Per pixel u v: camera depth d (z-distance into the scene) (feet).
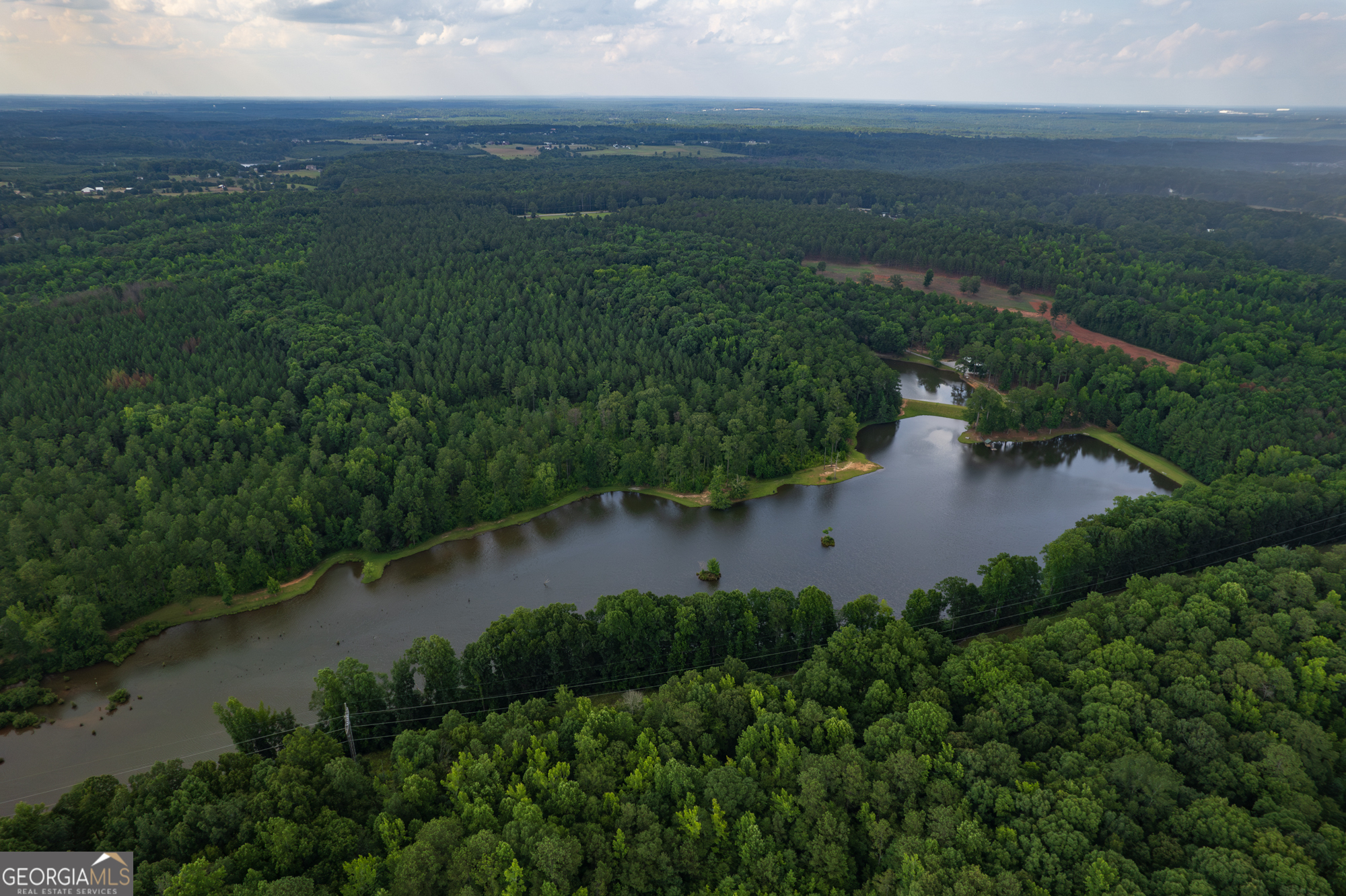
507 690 423.64
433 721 403.95
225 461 649.61
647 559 599.98
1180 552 531.91
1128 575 529.04
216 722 428.97
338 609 535.19
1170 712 335.06
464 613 531.91
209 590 532.73
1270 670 356.59
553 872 270.26
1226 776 305.32
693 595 456.04
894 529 646.33
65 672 463.83
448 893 270.67
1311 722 326.85
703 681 382.01
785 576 575.79
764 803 304.50
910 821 287.89
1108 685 355.77
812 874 280.31
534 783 310.86
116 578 495.82
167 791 307.99
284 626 515.91
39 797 374.84
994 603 485.97
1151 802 291.99
